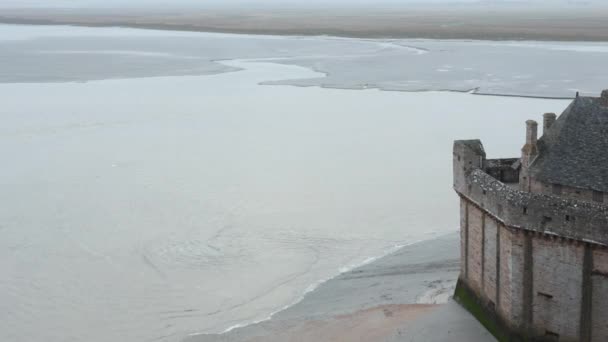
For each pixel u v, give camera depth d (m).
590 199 41.78
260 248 64.25
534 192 44.84
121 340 48.94
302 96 147.38
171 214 72.56
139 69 195.38
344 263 61.19
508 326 44.38
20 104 135.88
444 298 52.66
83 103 137.50
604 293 39.53
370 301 52.94
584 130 43.88
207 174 86.88
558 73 172.75
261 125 117.00
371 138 106.44
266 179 84.69
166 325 50.88
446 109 129.62
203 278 58.28
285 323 50.41
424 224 70.12
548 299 42.16
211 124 117.94
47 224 69.50
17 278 57.72
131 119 121.94
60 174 86.81
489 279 47.09
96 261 61.19
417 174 86.75
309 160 93.50
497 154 94.50
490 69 186.62
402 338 46.81
